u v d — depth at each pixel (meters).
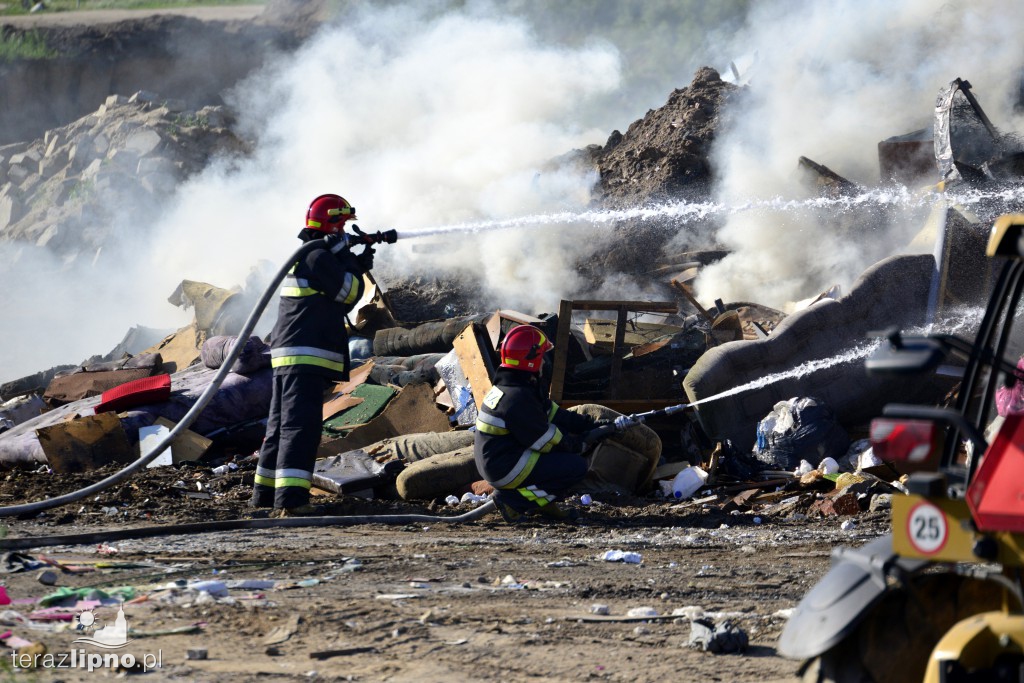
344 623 13.14
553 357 32.69
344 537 20.80
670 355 33.97
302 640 12.38
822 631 7.90
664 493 27.42
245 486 27.45
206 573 16.42
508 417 22.98
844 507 24.56
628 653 12.10
